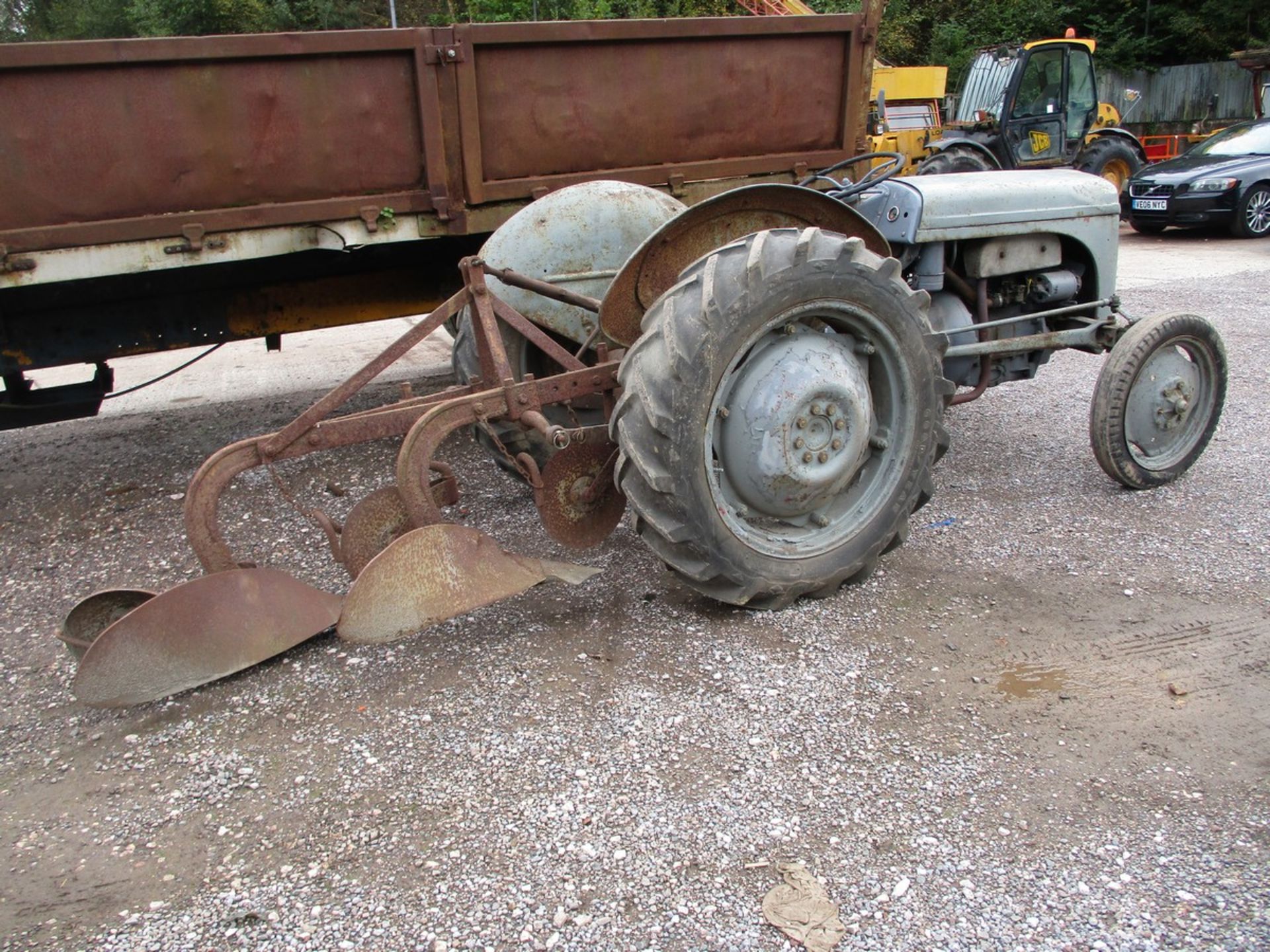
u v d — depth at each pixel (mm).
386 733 2447
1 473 4891
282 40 3791
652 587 3166
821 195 3111
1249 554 3346
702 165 4781
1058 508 3803
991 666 2680
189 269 4324
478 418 2889
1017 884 1925
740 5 18016
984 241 3945
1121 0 24844
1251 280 8844
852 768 2262
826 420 2816
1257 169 11953
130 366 7348
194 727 2523
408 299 4883
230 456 2756
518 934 1824
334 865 2016
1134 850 2012
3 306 4039
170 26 19797
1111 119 16234
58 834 2154
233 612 2680
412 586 2717
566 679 2643
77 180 3688
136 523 4090
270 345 5129
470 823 2117
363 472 4582
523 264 3627
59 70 3547
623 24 4324
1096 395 3816
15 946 1846
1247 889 1908
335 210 4090
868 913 1858
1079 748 2332
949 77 24141
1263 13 23656
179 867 2035
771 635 2838
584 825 2094
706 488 2689
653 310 2736
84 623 2846
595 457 3115
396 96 4090
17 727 2594
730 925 1835
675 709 2490
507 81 4223
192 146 3820
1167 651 2752
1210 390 4035
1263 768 2260
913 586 3146
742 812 2123
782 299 2699
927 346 3006
